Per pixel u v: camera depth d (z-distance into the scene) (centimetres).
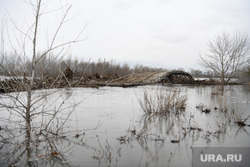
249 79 3278
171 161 374
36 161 369
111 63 4397
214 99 1274
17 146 437
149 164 361
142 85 2648
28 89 496
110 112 804
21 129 551
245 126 616
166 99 873
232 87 2506
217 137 510
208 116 755
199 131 561
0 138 482
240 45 2600
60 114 748
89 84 2270
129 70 5553
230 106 1002
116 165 356
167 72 3142
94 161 371
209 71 2930
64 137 496
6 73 475
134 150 424
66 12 451
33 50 474
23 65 477
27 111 504
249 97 1396
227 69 2661
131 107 929
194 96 1438
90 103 1027
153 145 453
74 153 404
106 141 473
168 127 599
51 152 405
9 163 361
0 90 1091
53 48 469
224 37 2619
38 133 514
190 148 437
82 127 587
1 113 726
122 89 1936
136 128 585
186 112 833
